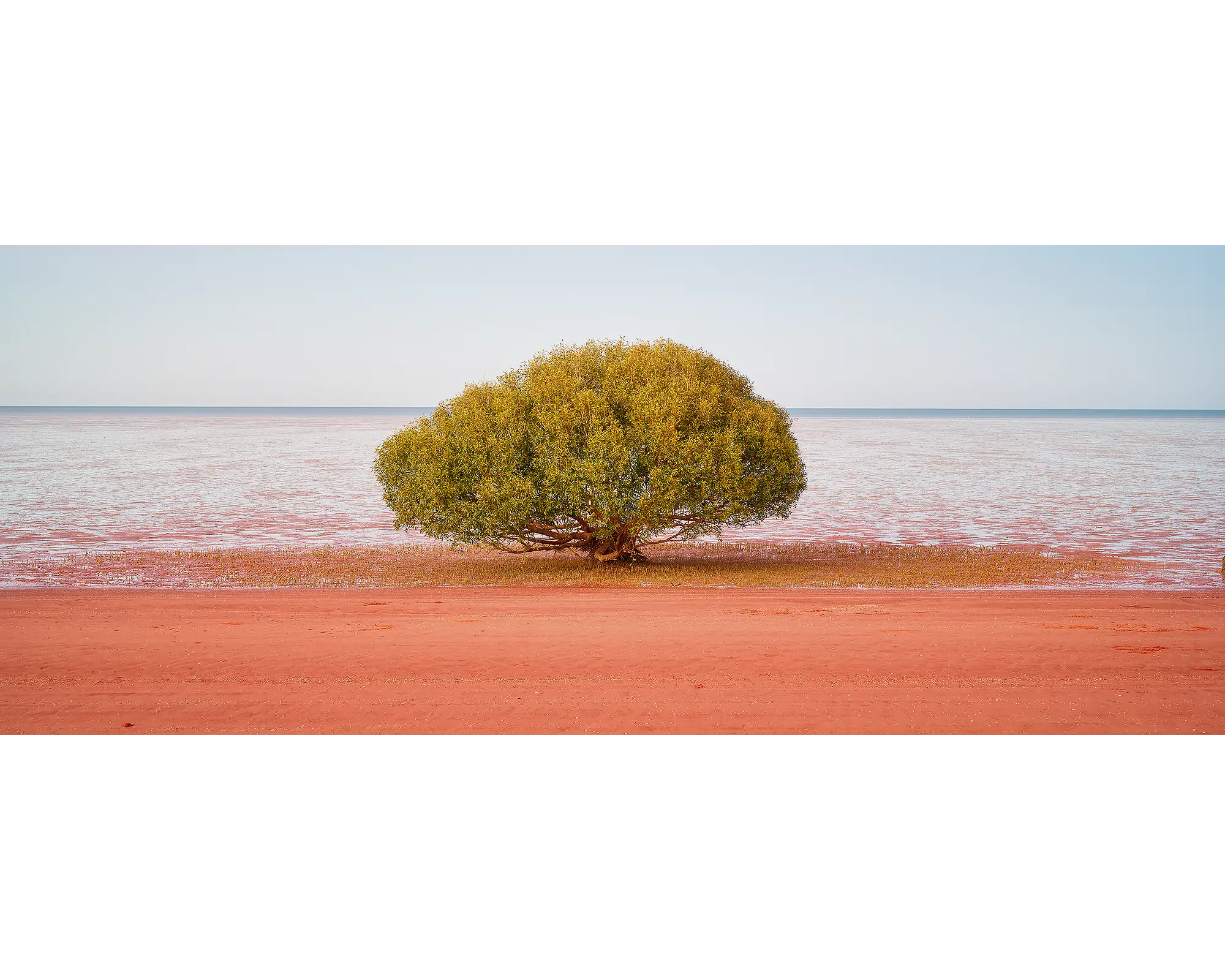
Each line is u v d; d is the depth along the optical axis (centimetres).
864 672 1088
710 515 2234
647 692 1012
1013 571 2222
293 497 4400
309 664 1118
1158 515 3725
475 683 1043
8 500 4056
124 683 1042
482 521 2181
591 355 2359
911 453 8650
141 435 11119
